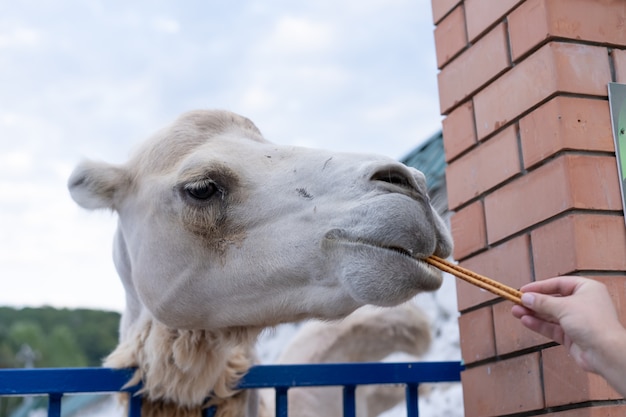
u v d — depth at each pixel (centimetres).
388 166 259
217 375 315
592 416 248
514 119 292
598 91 273
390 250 248
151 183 317
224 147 310
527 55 286
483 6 311
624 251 263
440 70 344
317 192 279
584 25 277
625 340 179
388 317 495
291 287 279
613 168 269
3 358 4403
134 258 326
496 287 226
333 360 489
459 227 324
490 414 300
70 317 5547
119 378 313
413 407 329
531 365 278
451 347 592
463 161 324
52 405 294
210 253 295
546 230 271
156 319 312
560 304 193
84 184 341
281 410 323
